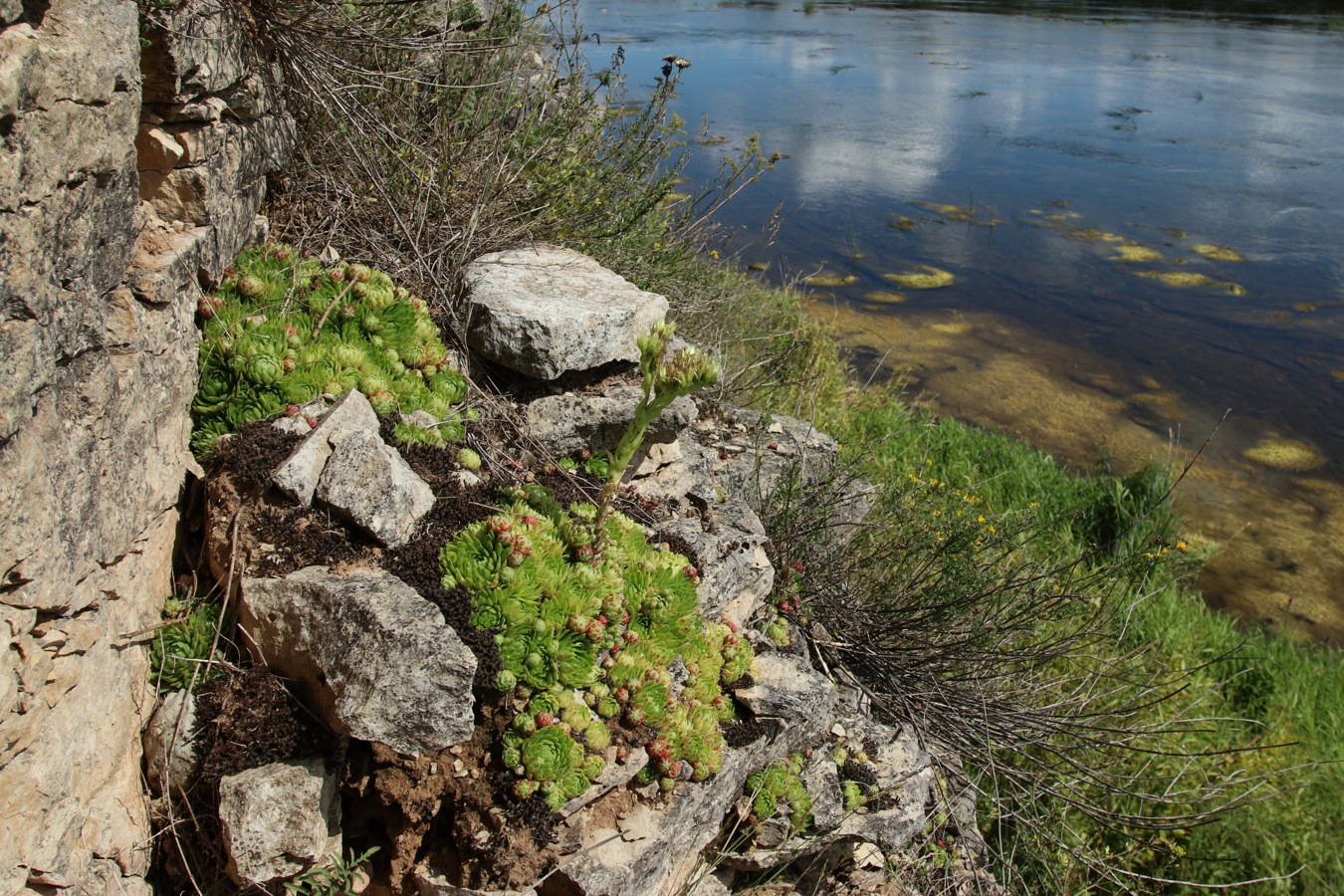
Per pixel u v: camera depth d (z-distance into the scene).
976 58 28.34
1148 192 17.27
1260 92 24.34
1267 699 7.04
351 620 3.37
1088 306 13.33
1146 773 6.14
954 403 11.01
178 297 3.80
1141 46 30.33
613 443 4.89
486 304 4.84
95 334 3.04
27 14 2.71
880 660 5.63
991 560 6.51
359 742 3.52
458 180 5.67
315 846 3.25
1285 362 11.97
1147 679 6.58
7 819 2.70
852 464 6.45
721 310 7.80
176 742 3.37
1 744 2.63
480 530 3.80
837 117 21.27
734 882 4.48
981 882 5.08
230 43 4.24
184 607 3.64
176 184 3.98
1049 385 11.44
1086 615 6.59
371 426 4.03
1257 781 6.23
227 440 3.87
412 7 5.59
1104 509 8.70
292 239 5.12
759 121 20.53
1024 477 9.12
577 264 5.60
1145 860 5.79
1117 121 21.62
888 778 4.95
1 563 2.58
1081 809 5.66
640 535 4.29
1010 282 13.94
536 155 6.11
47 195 2.71
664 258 7.02
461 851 3.46
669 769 3.77
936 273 14.17
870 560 6.07
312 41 4.92
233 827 3.18
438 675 3.29
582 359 4.88
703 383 3.54
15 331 2.59
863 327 12.62
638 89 20.14
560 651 3.71
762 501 5.75
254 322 4.27
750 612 4.86
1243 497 9.73
